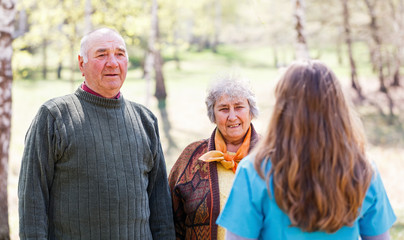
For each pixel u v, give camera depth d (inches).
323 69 64.9
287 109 64.3
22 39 379.6
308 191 61.5
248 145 103.4
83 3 404.2
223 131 102.8
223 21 1699.1
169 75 1087.0
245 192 66.8
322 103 62.7
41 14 386.0
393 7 569.3
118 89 96.2
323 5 649.0
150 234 99.1
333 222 61.1
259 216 66.5
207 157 100.3
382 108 697.6
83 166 88.8
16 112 620.7
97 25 437.7
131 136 95.7
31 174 87.2
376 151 482.9
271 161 64.5
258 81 978.1
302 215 61.7
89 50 93.7
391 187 354.0
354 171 63.3
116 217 90.2
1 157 191.2
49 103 90.6
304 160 62.2
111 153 91.6
